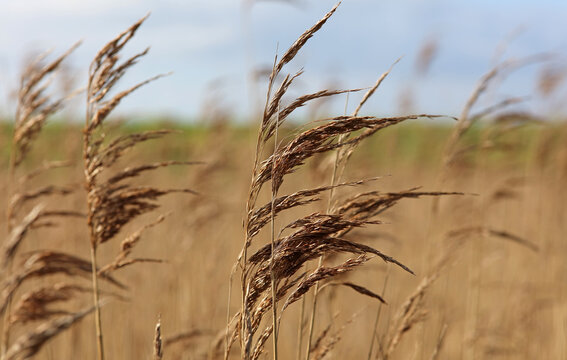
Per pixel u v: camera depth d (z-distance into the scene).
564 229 6.94
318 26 1.86
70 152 6.16
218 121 7.61
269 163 1.95
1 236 4.11
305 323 3.07
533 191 7.09
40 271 2.67
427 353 4.41
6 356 1.56
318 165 3.42
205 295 5.30
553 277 6.31
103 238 2.68
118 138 2.61
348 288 5.06
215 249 5.55
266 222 2.00
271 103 1.93
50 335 1.59
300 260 1.98
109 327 4.89
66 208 5.64
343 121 1.86
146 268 5.69
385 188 6.32
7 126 5.03
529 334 5.34
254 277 2.01
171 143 7.64
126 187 2.67
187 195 6.05
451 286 5.69
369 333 4.87
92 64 2.54
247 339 1.98
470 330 5.03
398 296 4.68
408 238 6.27
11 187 3.27
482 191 5.43
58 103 3.21
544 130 6.79
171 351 4.15
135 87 2.54
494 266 6.39
